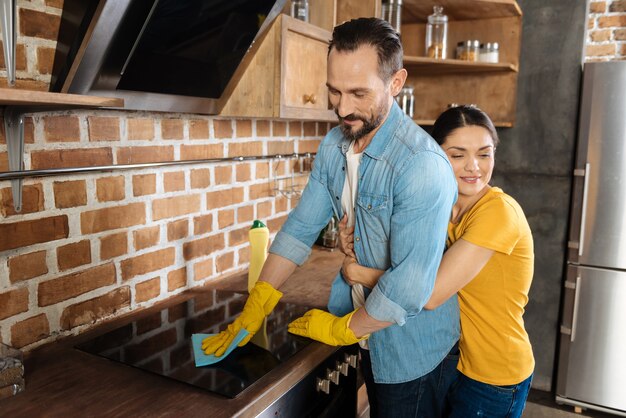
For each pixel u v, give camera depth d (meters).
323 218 1.57
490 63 2.76
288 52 1.73
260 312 1.43
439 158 1.17
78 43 1.16
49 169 1.28
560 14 2.92
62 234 1.40
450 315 1.41
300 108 1.83
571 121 2.98
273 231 2.36
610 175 2.85
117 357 1.30
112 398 1.10
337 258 2.30
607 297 2.92
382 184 1.24
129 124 1.57
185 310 1.67
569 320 3.04
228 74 1.65
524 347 1.41
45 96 0.96
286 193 2.43
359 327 1.27
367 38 1.12
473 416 1.44
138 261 1.66
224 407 1.07
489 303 1.39
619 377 2.95
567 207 3.05
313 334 1.39
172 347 1.37
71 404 1.08
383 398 1.45
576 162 2.94
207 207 1.94
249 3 1.45
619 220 2.85
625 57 3.29
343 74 1.14
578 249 2.96
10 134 1.22
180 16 1.27
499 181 3.21
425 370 1.40
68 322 1.44
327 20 2.13
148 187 1.66
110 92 1.33
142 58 1.31
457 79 3.12
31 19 1.23
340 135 1.47
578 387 3.05
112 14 1.10
